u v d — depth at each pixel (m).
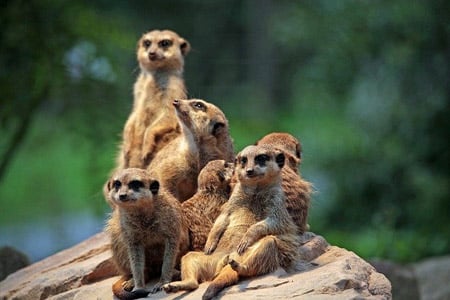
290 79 29.67
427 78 19.83
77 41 17.95
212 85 29.42
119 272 9.08
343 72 20.20
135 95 11.18
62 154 28.88
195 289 8.21
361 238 18.61
